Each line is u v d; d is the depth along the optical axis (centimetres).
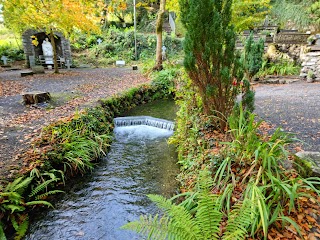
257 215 197
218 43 307
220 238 196
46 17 898
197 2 300
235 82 336
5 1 482
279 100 611
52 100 670
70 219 286
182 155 398
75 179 371
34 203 286
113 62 1638
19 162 332
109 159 439
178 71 955
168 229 181
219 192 249
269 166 228
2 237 234
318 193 212
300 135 378
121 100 737
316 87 761
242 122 301
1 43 1609
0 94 737
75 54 1705
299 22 1510
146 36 1788
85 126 468
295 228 198
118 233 263
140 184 358
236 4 991
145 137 544
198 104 434
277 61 1047
